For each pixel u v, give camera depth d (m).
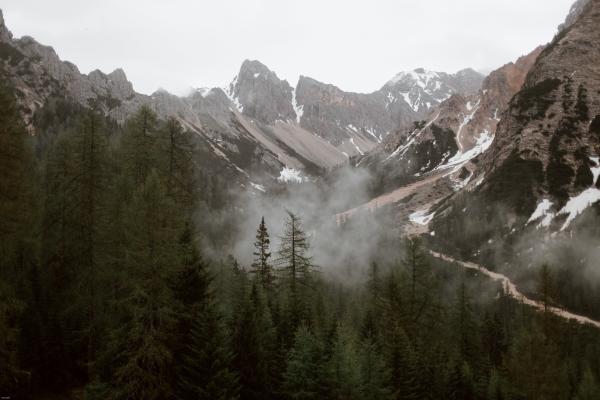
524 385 48.12
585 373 56.09
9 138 26.12
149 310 25.80
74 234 34.31
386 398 33.00
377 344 43.22
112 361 26.72
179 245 27.44
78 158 33.34
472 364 54.66
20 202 27.39
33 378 33.06
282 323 38.12
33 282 35.88
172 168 36.91
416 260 50.03
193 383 26.09
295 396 29.31
